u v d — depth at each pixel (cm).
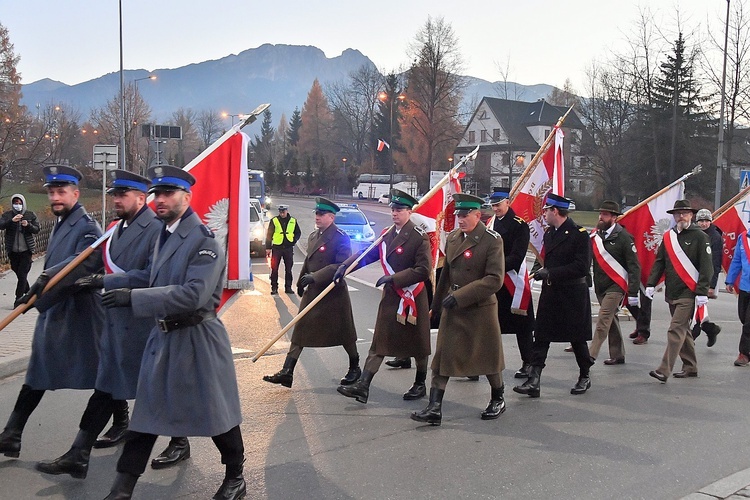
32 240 1259
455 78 6053
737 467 527
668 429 614
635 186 4659
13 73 4022
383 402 689
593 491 477
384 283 668
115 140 5319
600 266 854
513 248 766
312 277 707
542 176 925
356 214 2323
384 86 8475
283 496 464
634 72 4362
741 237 891
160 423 424
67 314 519
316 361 861
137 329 483
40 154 3947
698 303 785
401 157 6988
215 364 441
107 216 2423
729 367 870
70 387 520
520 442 574
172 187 436
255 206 2480
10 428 520
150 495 464
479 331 623
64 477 492
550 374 822
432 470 511
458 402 695
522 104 7525
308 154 9969
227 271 574
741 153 4288
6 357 785
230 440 450
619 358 877
